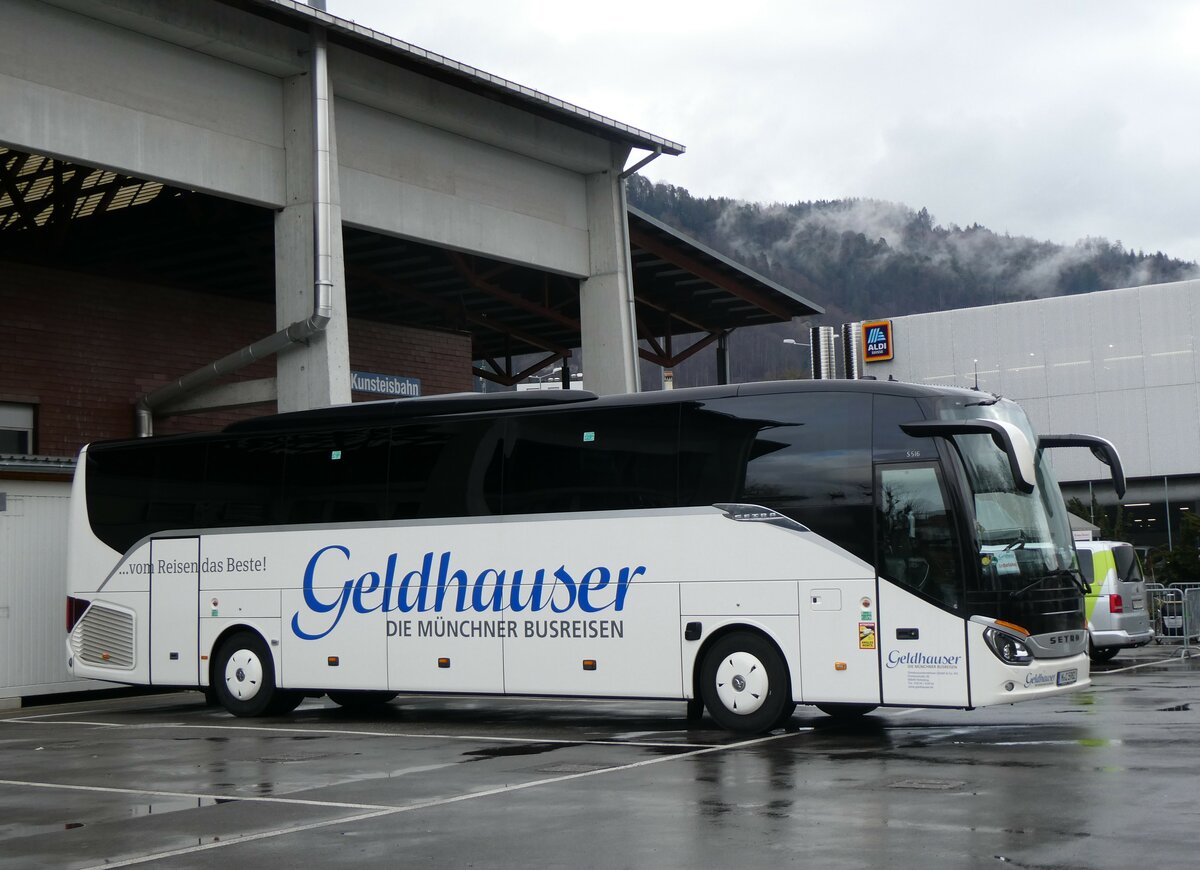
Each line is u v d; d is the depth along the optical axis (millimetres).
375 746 13633
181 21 19016
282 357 20859
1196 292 52719
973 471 13125
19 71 17750
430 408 16125
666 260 29031
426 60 21172
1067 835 7855
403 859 7844
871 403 13516
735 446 14062
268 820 9281
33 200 28484
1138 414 53719
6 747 14422
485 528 15461
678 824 8641
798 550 13570
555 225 25062
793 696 13445
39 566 20578
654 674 14227
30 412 26109
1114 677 20141
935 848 7629
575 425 15070
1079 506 43750
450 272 32406
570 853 7855
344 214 21422
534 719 16406
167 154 19234
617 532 14586
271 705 17109
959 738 12875
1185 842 7574
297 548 16812
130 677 18000
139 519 18203
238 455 17484
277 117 20703
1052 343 55344
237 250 30219
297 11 19406
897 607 13062
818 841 7945
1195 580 33031
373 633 16109
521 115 23891
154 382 28031
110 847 8500
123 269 29078
